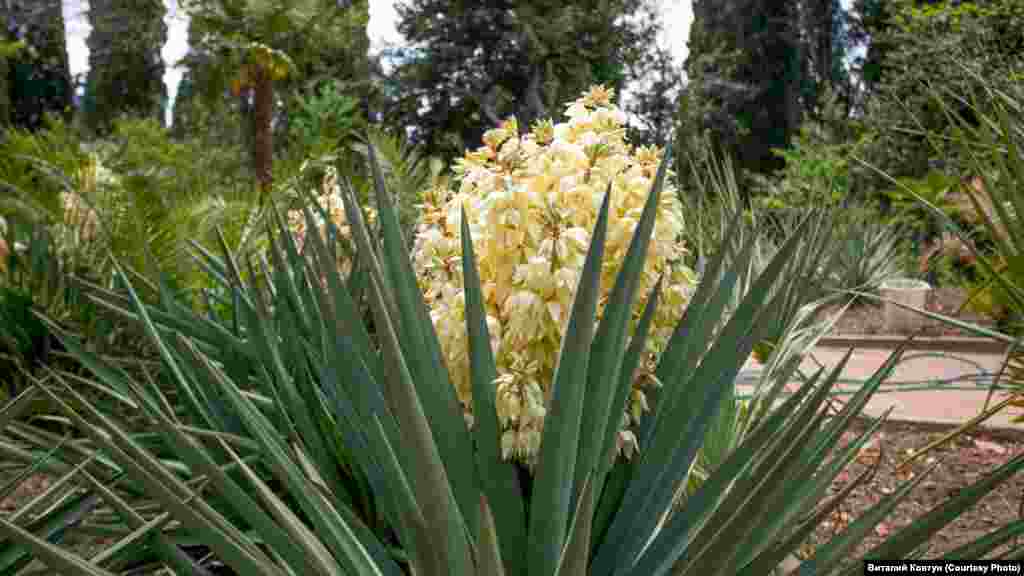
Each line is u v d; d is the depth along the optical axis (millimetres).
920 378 3850
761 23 15500
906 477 2369
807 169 7543
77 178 4172
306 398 1417
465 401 1151
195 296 2881
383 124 17062
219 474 980
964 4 5871
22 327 2637
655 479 1143
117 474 1208
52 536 1125
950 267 5684
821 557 1023
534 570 1029
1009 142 1441
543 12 16359
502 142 1193
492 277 1139
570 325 968
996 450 2623
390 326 883
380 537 1289
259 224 3104
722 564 893
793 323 1666
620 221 1133
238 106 14242
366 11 14117
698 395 1133
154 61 17250
